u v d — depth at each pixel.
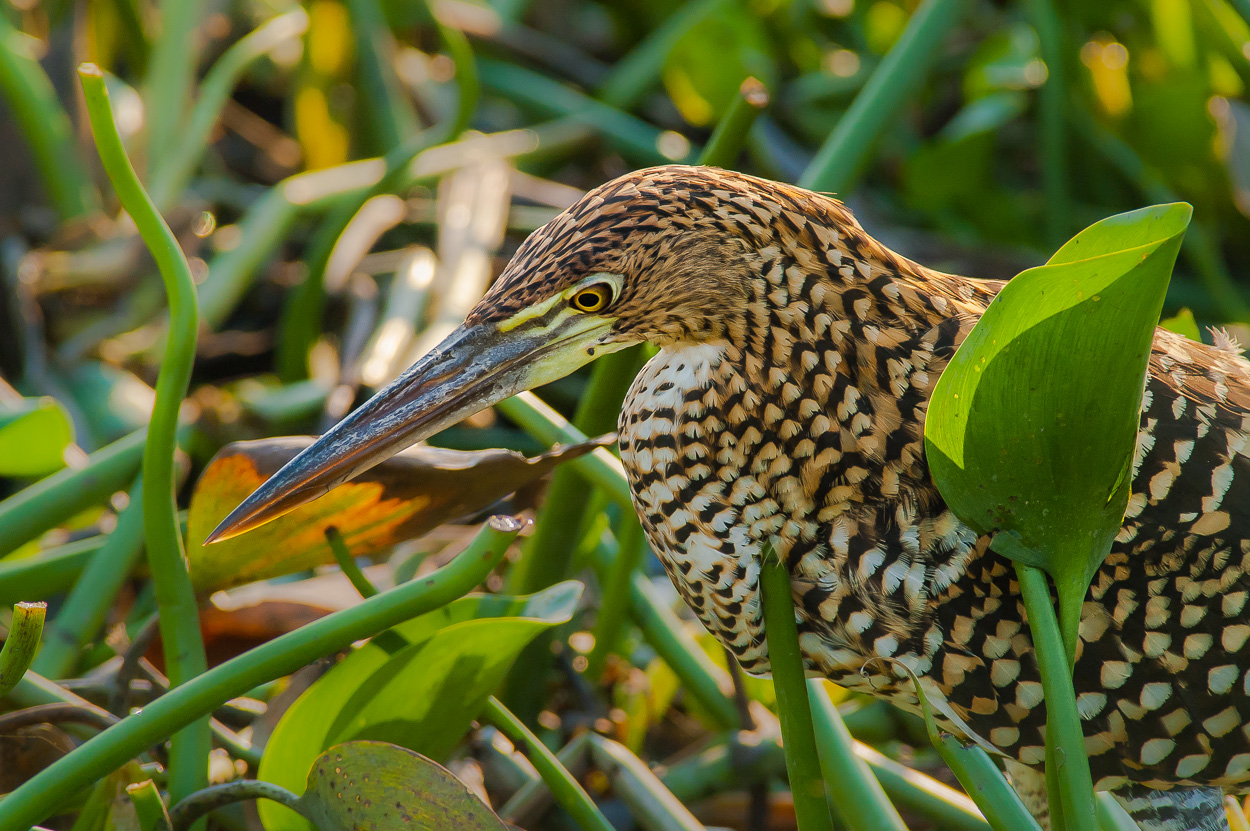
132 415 6.21
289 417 6.19
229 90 7.14
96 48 7.48
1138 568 5.90
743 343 5.89
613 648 6.07
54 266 6.27
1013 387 5.82
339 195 6.71
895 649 5.91
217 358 6.41
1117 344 5.80
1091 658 5.91
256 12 8.36
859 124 6.14
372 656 5.89
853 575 5.90
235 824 5.96
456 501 5.93
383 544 5.94
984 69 7.61
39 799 5.85
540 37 8.46
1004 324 5.80
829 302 5.89
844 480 5.90
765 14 8.12
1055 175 6.91
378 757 5.86
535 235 5.90
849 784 5.94
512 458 5.91
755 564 5.91
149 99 7.07
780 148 7.60
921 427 5.89
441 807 5.85
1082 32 7.33
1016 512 5.84
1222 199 7.12
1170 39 6.96
